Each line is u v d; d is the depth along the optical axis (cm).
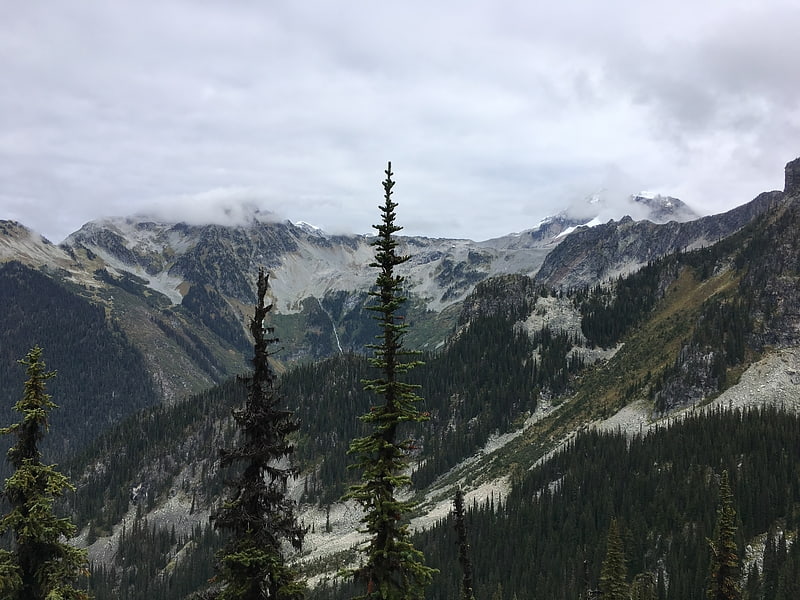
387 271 2709
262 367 2525
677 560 10412
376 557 2525
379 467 2542
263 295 2581
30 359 2516
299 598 2483
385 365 2628
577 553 11581
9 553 2417
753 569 9675
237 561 2406
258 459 2509
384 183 2733
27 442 2494
